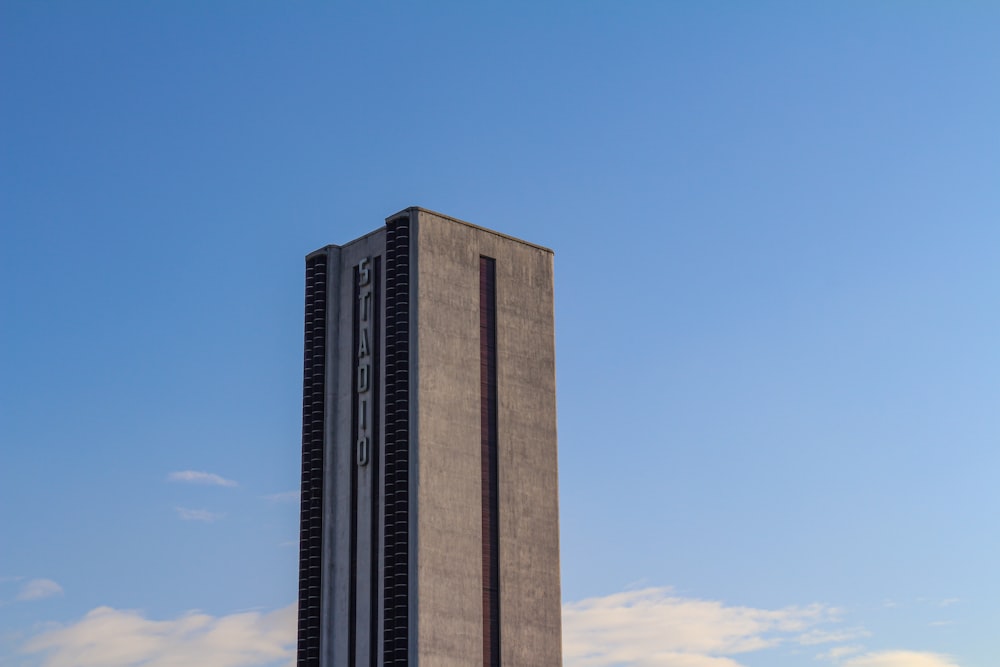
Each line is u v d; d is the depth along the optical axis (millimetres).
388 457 199750
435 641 191500
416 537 194000
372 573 198500
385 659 191000
